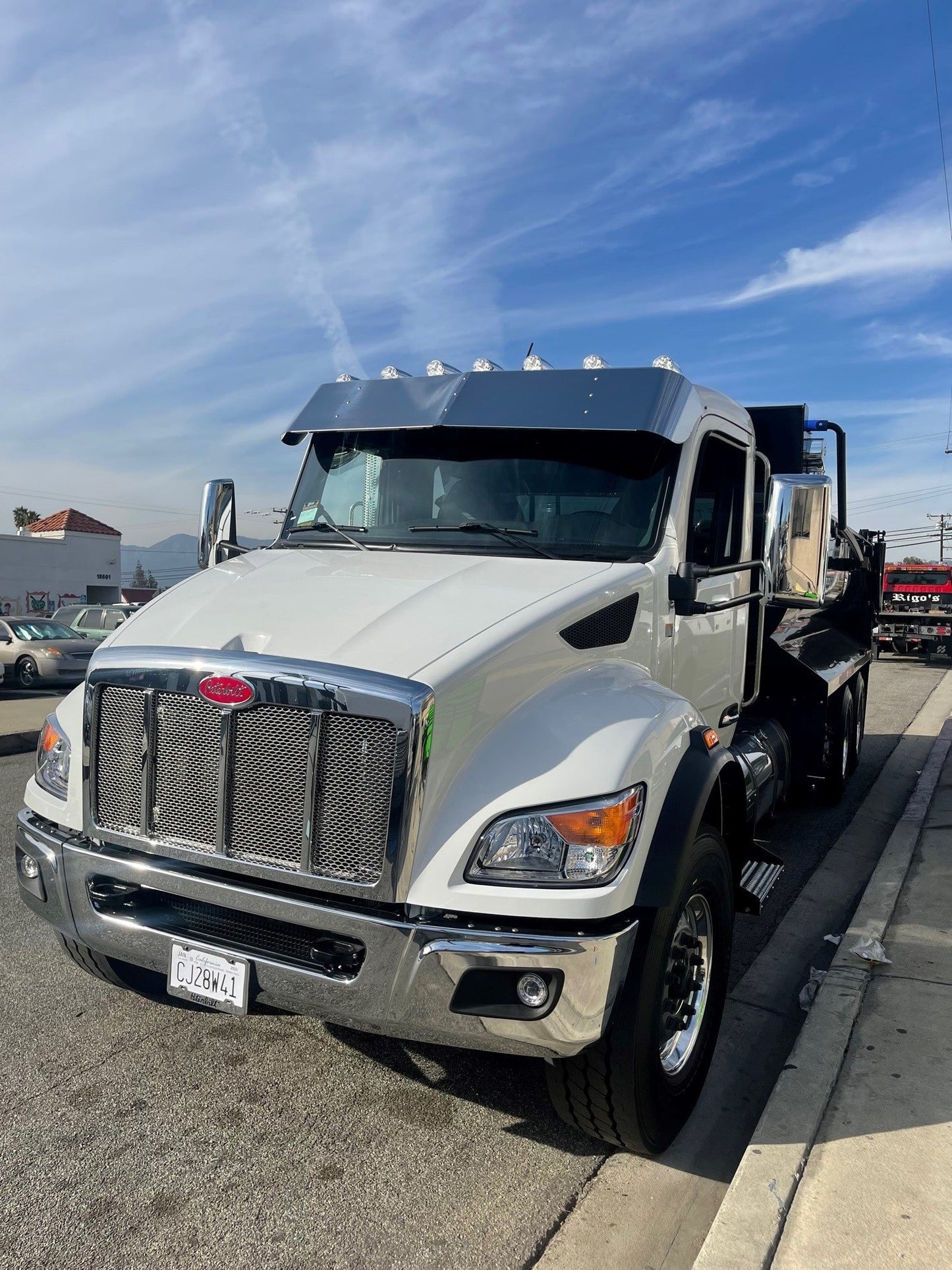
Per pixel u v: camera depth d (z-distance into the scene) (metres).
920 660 21.95
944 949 4.27
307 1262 2.48
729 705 4.73
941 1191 2.57
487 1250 2.54
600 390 3.86
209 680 2.73
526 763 2.68
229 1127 3.07
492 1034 2.51
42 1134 3.01
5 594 49.69
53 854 3.11
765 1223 2.45
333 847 2.60
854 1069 3.22
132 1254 2.50
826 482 4.21
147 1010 3.89
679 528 3.80
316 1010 2.69
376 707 2.52
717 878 3.29
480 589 3.22
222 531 4.56
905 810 7.36
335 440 4.38
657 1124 2.94
